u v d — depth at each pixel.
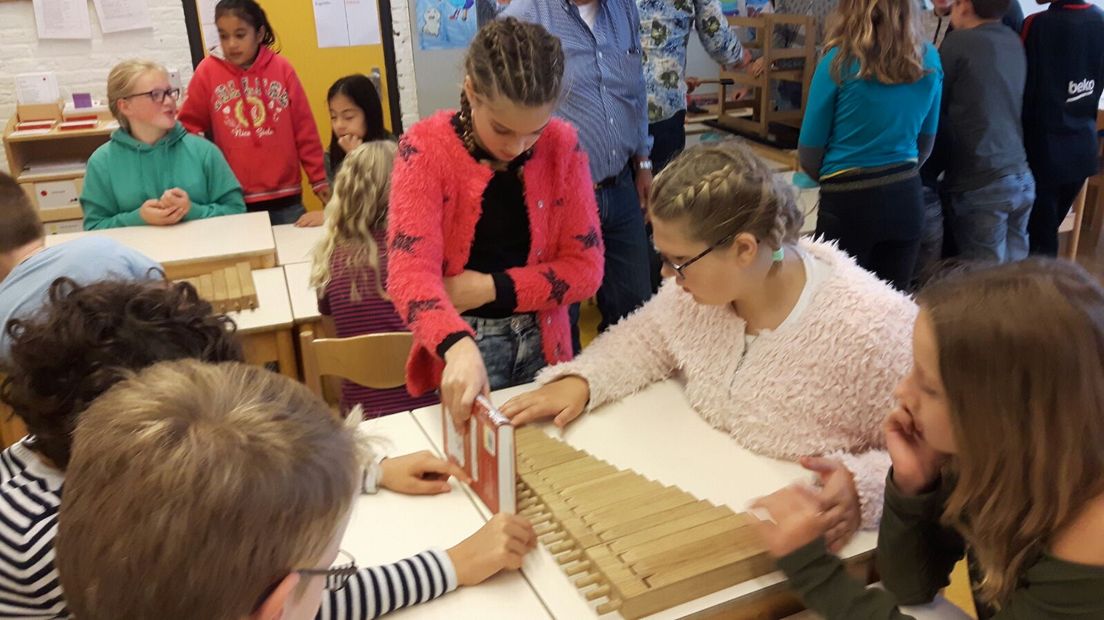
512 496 1.18
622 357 1.54
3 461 0.94
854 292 1.29
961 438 0.89
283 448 0.63
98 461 0.62
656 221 1.27
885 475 1.18
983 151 3.17
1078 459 0.83
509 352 1.65
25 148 4.16
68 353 0.87
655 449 1.38
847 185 2.81
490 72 1.30
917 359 0.93
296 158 3.61
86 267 1.85
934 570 1.09
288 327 2.42
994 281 0.88
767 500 1.11
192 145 3.16
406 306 1.39
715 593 1.06
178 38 4.32
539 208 1.52
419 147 1.45
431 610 1.06
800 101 4.19
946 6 3.74
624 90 2.43
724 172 1.23
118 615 0.61
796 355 1.31
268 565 0.62
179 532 0.59
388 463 1.33
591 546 1.09
